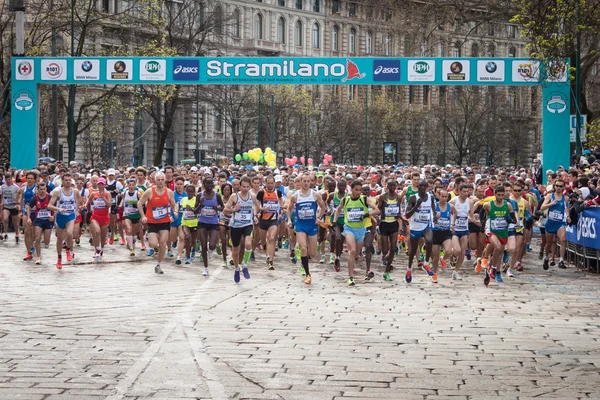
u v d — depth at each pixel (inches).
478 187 1337.4
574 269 1337.4
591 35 2171.5
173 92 3553.2
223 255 1326.3
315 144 5787.4
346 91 6653.5
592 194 1316.4
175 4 4571.9
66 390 512.7
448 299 954.1
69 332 708.7
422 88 7460.6
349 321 782.5
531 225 1534.2
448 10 2714.1
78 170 2214.6
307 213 1104.2
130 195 1455.5
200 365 581.6
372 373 567.2
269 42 7003.0
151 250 1481.3
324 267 1334.9
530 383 544.7
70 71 2209.6
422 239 1354.6
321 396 503.8
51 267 1268.5
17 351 629.6
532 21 1385.3
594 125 2015.3
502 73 2107.5
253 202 1147.3
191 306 861.2
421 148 6865.2
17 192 1704.0
